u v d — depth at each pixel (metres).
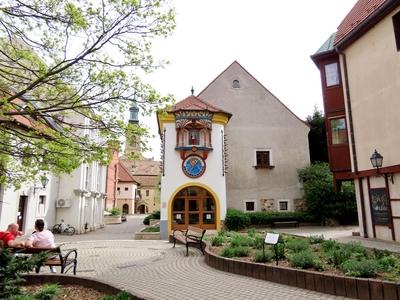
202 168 22.28
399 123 13.66
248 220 22.83
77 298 6.13
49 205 24.98
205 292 7.14
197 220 21.91
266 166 26.89
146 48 7.35
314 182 25.81
